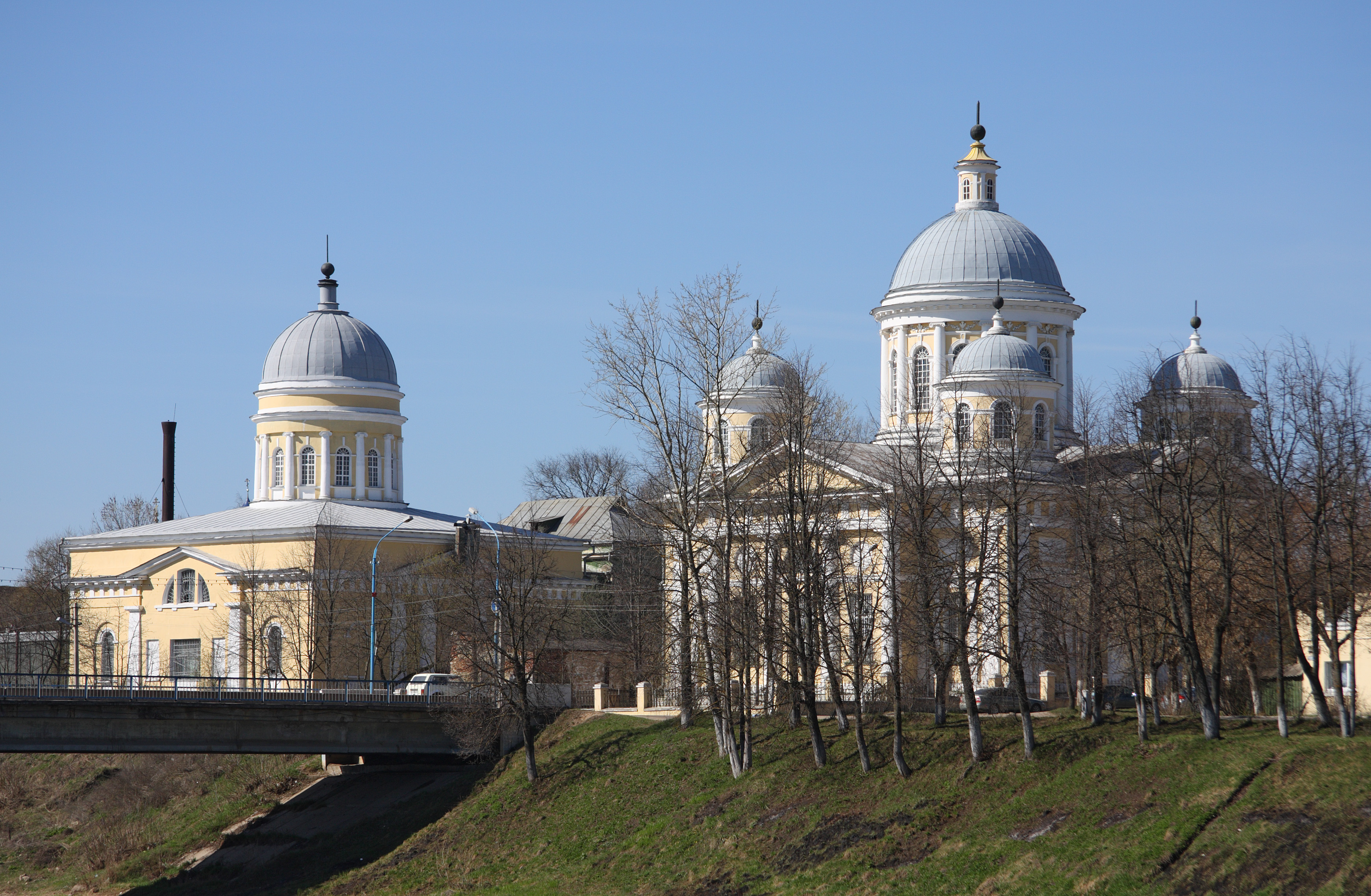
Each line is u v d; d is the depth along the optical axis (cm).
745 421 9369
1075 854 5131
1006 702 7356
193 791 9206
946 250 9644
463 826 7444
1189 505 5834
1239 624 6247
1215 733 5628
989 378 8538
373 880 7169
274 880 7606
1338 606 5838
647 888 6188
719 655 7556
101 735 7262
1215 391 6912
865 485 7356
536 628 8912
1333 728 5612
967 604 6391
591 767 7575
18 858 8881
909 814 5941
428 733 8088
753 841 6228
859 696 6481
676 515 7406
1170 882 4694
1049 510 7231
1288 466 5675
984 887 5178
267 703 7612
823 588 6750
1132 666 6003
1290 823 4672
